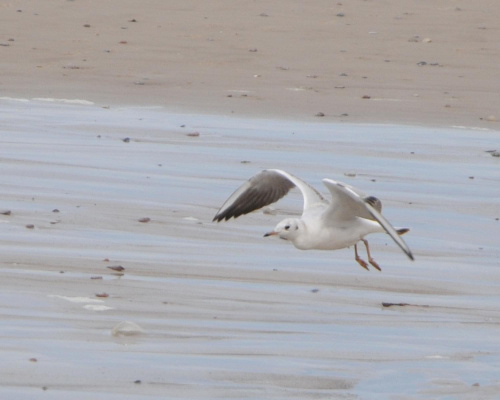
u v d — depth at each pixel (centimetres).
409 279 1523
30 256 1503
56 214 1736
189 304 1341
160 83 3052
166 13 4059
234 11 4138
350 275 1526
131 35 3706
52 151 2184
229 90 2986
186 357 1145
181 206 1834
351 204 1284
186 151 2239
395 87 3092
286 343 1217
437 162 2242
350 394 1077
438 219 1834
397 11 4250
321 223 1320
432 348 1234
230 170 2092
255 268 1527
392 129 2567
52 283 1387
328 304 1386
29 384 1045
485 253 1667
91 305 1304
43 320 1240
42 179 1956
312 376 1119
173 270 1488
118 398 1024
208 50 3525
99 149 2227
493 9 4338
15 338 1170
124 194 1886
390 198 1947
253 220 1778
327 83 3117
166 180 1998
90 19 3922
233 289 1420
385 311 1373
